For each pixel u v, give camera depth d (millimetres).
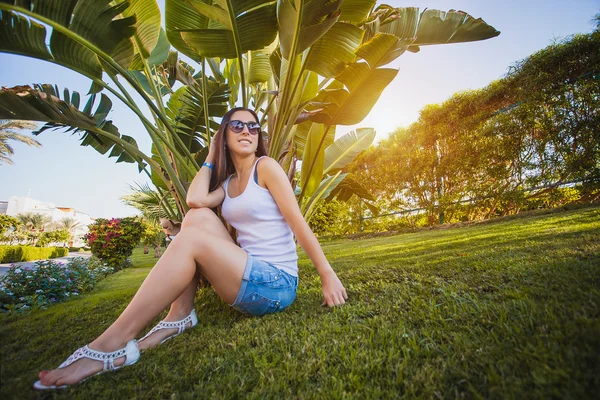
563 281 1034
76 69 1763
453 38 2357
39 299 2711
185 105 2643
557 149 4863
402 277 1698
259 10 1647
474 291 1203
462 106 6285
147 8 2135
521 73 5234
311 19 1607
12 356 1030
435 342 822
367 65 1990
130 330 927
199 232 1110
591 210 3578
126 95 1935
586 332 642
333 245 6332
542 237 2264
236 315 1387
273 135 2039
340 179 3385
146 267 8055
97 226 7465
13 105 1639
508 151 5488
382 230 8961
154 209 3510
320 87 2564
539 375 555
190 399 690
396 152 8070
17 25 1446
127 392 746
